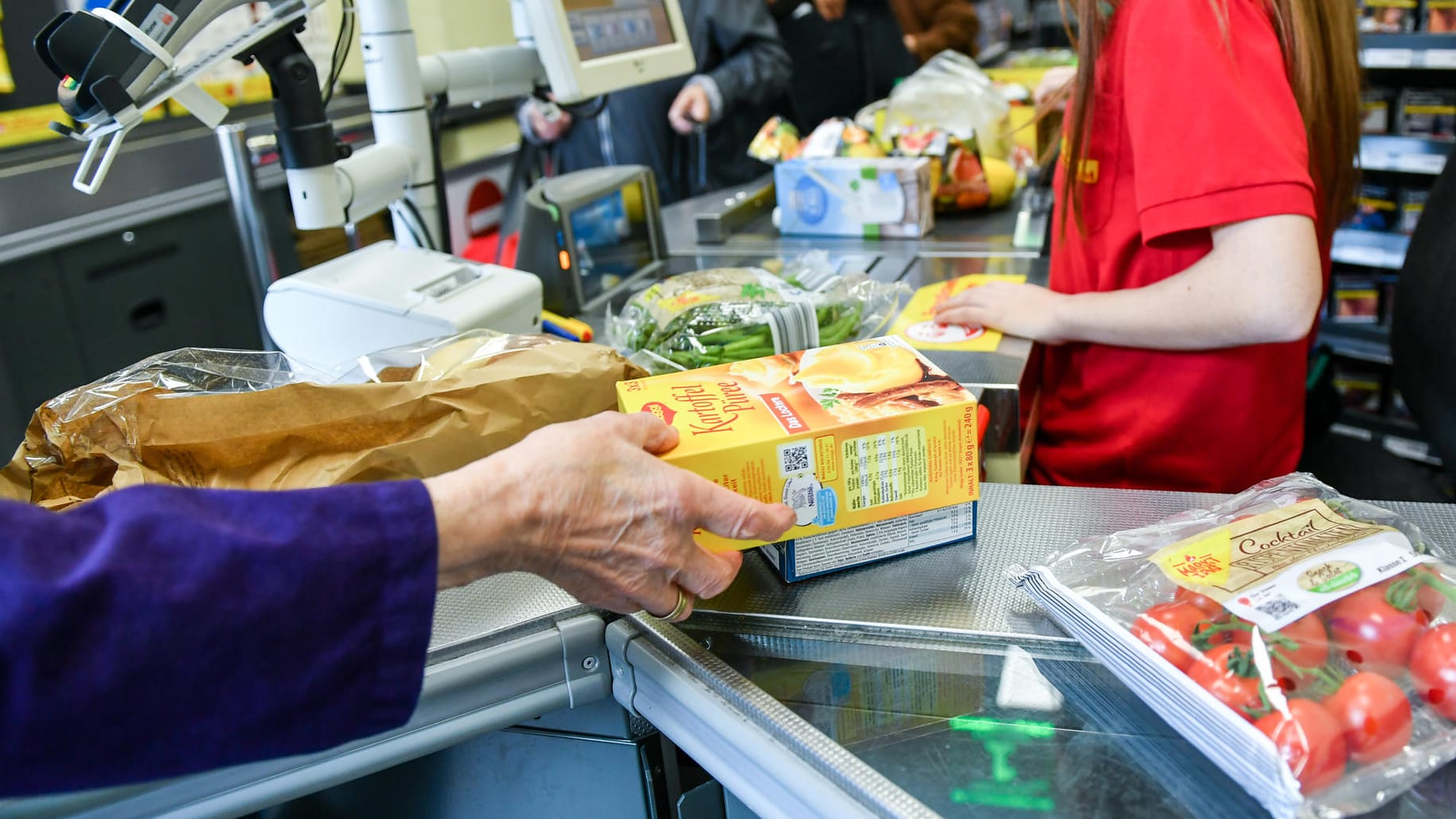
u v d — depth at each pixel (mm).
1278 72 1088
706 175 3062
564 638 754
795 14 3230
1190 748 631
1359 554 664
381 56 1369
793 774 629
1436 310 1416
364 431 781
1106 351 1328
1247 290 1093
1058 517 883
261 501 579
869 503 783
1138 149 1125
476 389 795
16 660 493
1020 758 628
